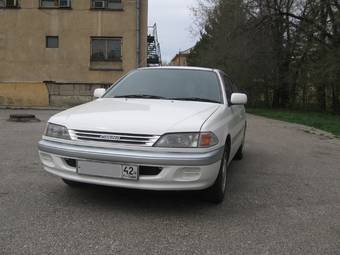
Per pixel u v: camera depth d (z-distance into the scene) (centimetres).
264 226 481
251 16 2811
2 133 1186
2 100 2819
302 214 528
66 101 2834
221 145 518
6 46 2817
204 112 538
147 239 432
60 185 610
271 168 813
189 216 503
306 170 805
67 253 393
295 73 2970
